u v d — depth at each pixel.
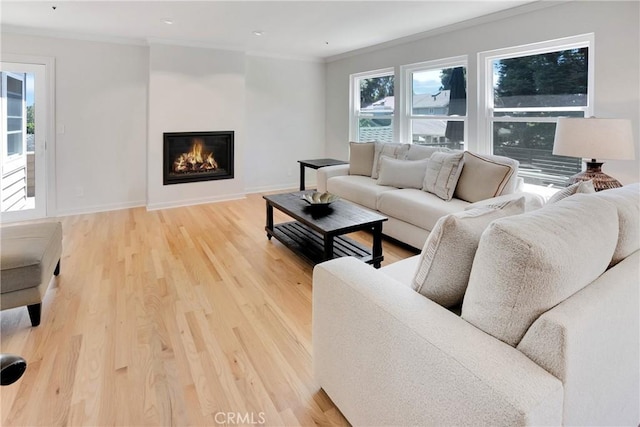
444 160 3.57
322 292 1.52
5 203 4.38
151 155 4.95
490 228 1.02
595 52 3.05
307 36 4.71
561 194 1.92
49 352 1.90
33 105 4.42
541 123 3.60
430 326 1.08
